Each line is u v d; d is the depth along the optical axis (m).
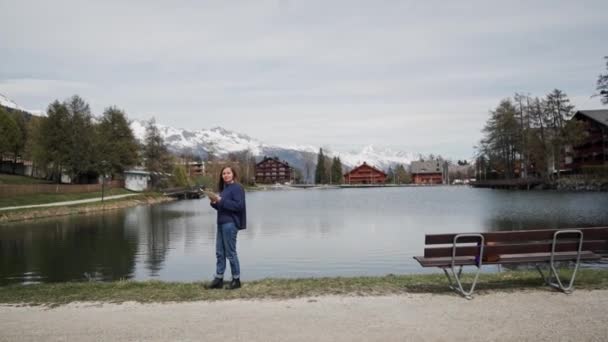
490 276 8.93
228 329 5.68
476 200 56.22
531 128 72.75
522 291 7.50
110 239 25.81
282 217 38.88
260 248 21.30
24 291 8.02
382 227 29.72
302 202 65.62
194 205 61.91
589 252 7.82
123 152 73.56
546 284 7.96
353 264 17.11
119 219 39.16
